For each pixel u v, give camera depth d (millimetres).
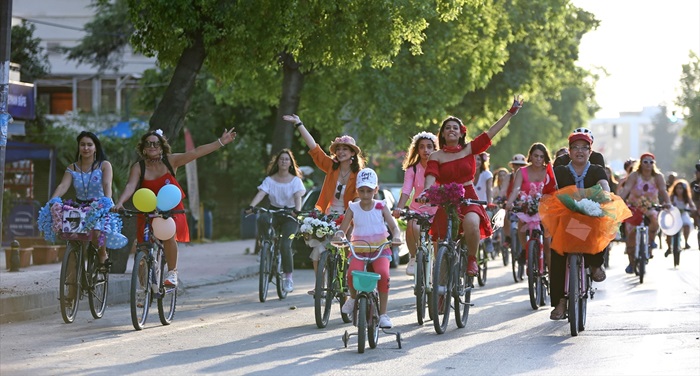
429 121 53750
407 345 19141
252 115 74062
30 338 20016
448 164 21516
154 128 32406
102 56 84688
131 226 31641
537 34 63219
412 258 24172
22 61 68875
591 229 20344
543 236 25766
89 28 83875
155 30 31891
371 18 34562
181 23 31219
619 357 17578
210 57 32469
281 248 28500
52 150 51969
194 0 31328
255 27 31656
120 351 18312
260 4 31500
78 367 16516
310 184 72312
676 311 24266
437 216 21078
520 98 21391
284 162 28422
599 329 21203
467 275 21719
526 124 95312
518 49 63781
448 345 19141
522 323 22500
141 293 21641
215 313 24906
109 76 93562
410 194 25016
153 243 21891
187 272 37406
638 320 22531
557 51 66688
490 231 21688
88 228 21984
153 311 24484
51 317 23797
